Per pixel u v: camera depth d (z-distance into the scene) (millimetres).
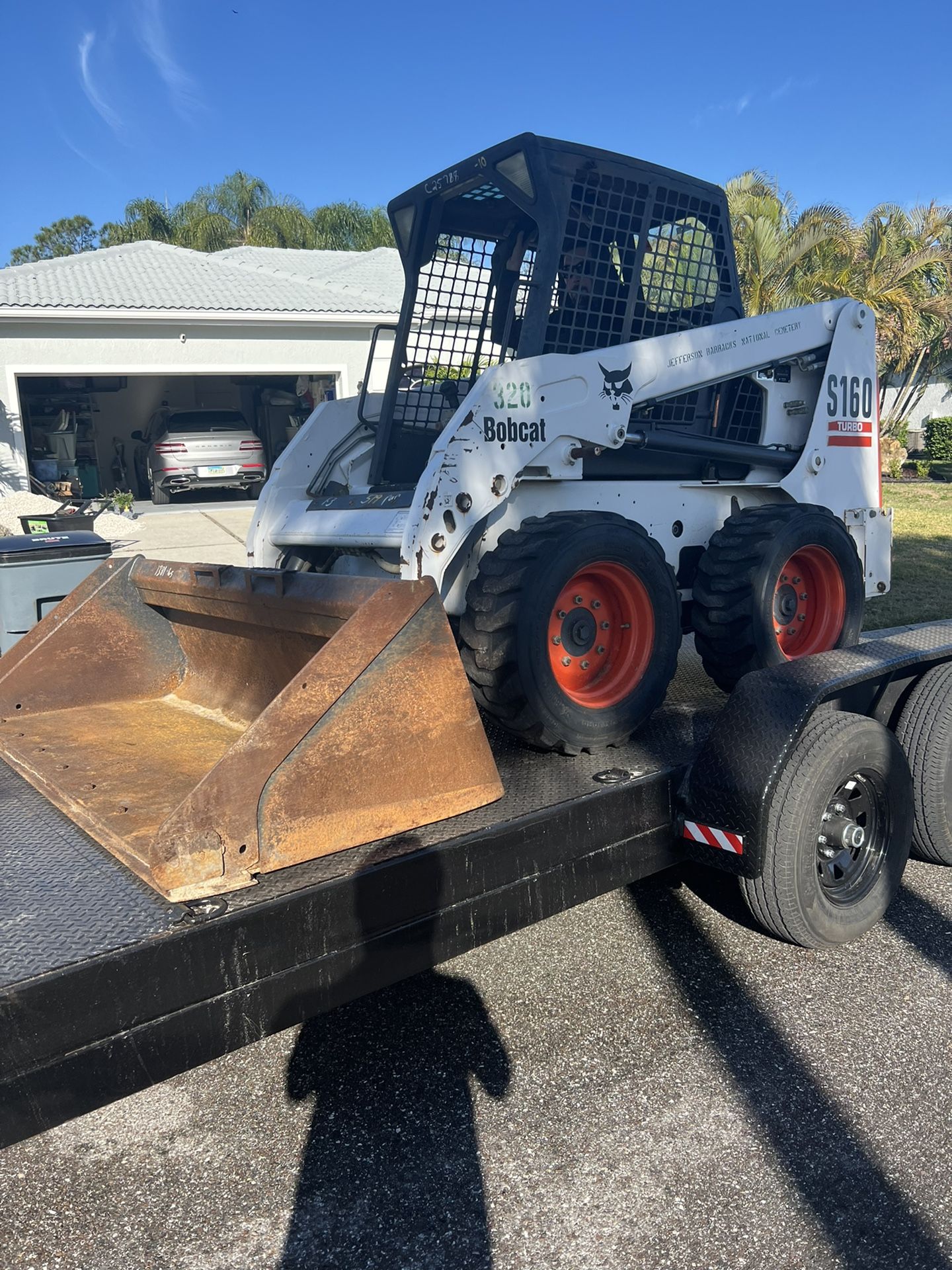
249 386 23156
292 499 4602
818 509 4086
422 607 2377
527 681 3055
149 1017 1866
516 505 3635
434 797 2457
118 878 2158
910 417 32062
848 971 3166
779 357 4320
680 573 4223
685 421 4223
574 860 2666
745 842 2883
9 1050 1696
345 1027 2922
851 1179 2275
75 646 3584
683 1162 2340
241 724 3365
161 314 16234
